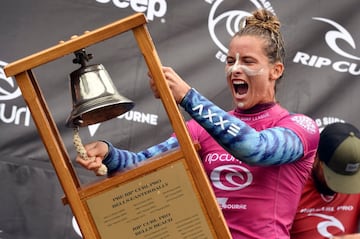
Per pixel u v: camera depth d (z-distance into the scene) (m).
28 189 8.58
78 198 5.44
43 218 8.58
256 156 5.69
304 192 7.78
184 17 9.02
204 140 6.29
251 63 6.11
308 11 9.25
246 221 6.03
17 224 8.52
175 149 5.75
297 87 9.16
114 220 5.46
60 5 8.79
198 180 5.44
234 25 9.11
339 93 9.23
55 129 5.85
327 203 7.81
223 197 6.10
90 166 5.70
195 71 8.98
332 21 9.28
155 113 8.88
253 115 6.21
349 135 7.55
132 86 8.86
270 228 5.99
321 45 9.24
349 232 7.89
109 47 8.84
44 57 5.31
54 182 8.62
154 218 5.46
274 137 5.81
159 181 5.45
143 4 8.95
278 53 6.20
